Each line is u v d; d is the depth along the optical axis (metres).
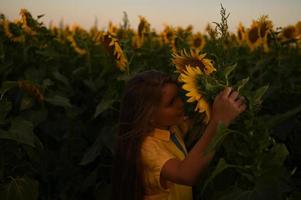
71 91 4.57
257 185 2.21
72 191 4.21
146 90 2.50
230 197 2.24
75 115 4.20
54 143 4.57
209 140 2.25
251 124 2.24
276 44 4.66
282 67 4.32
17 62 5.03
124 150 2.53
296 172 3.74
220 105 2.22
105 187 3.81
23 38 5.20
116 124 3.51
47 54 4.80
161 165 2.41
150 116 2.49
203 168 2.29
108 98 3.50
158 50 5.30
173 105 2.53
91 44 5.83
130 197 2.51
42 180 4.27
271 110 4.13
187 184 2.34
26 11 5.25
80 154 4.25
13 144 3.45
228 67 2.34
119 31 5.28
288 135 3.71
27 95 3.72
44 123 4.26
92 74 4.87
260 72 4.59
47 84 3.85
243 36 6.21
